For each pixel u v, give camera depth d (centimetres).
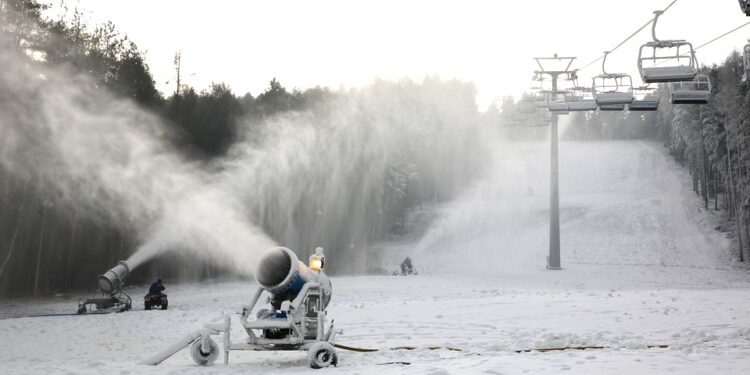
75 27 4966
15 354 1470
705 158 9756
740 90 7750
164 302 3012
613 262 7025
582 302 2222
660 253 7388
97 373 1015
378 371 941
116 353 1461
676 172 12769
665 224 8694
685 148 11594
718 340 1299
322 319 1124
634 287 4538
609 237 8194
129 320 2308
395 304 2453
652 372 821
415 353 1219
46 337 1841
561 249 7762
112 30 5475
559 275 5659
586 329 1589
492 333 1592
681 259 7131
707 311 1886
